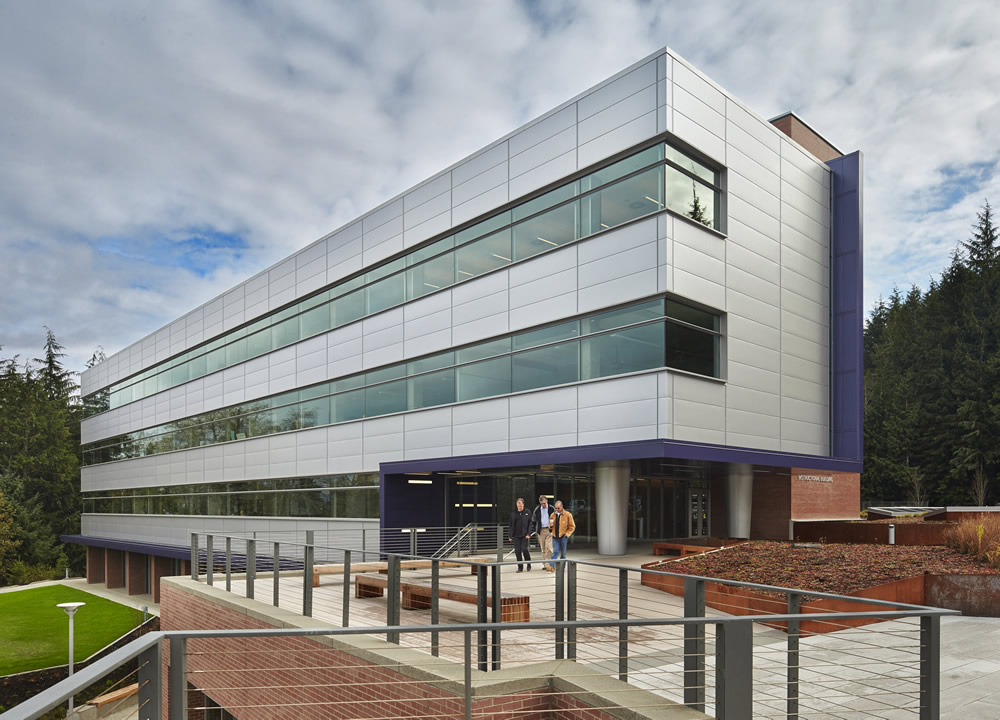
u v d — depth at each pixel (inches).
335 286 1304.1
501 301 1000.2
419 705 314.5
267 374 1467.8
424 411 1101.1
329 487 1275.8
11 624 1491.1
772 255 1005.8
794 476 1175.6
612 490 961.5
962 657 371.2
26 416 3213.6
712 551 735.1
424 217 1123.3
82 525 2439.7
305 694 415.2
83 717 647.8
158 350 1926.7
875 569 548.1
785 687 319.6
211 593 572.4
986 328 2298.2
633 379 842.2
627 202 867.4
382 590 585.6
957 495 2170.3
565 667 312.5
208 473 1651.1
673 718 248.1
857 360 1099.3
